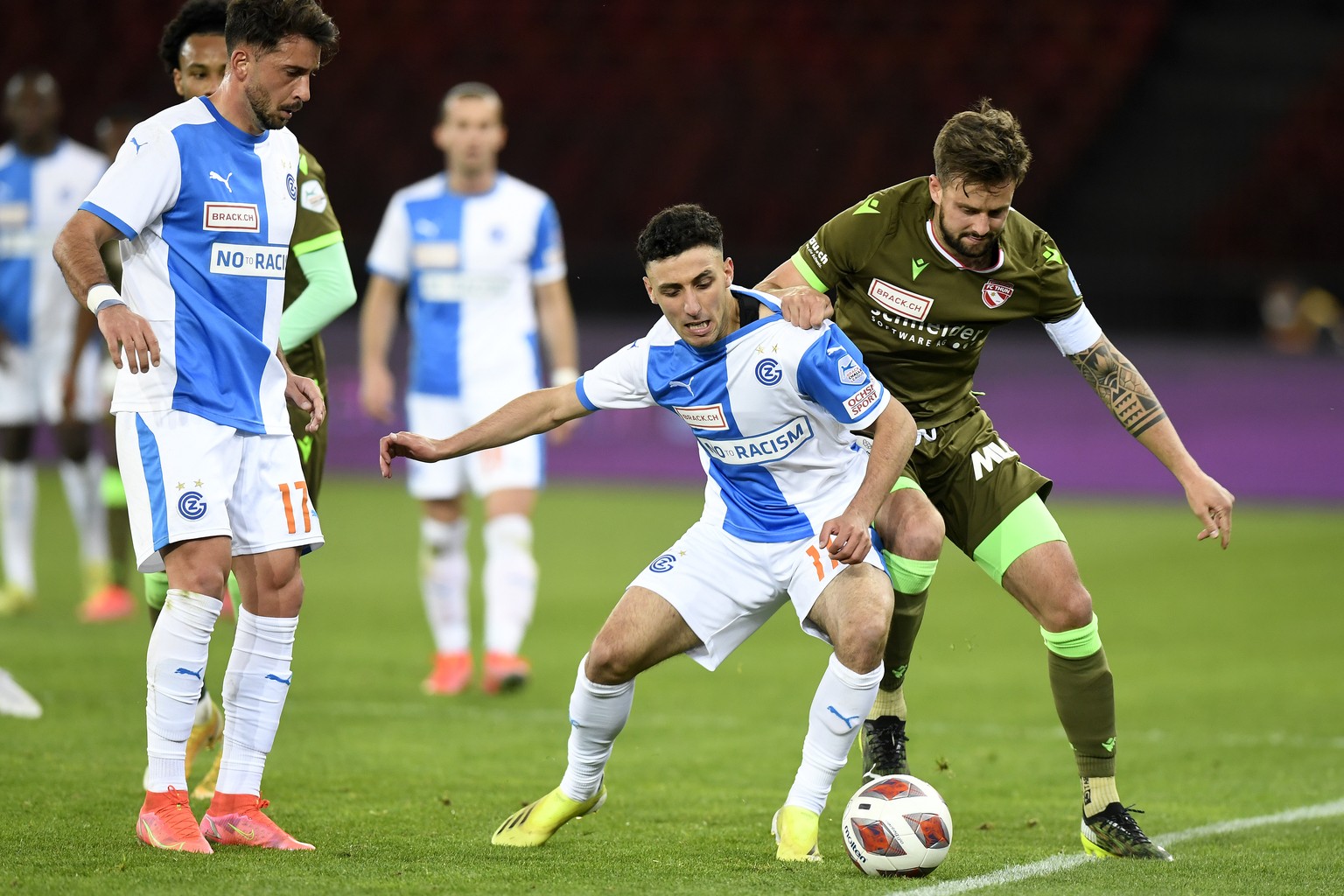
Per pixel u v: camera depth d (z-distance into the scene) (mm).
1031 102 78188
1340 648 32531
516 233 28406
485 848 15648
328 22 15102
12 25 79625
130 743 21281
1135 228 74500
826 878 14352
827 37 81750
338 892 13305
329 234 17906
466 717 25000
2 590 37188
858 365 15133
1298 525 51094
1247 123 77562
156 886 13297
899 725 17781
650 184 77312
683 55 81062
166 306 14898
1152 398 17094
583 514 53750
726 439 15648
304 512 15727
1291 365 58156
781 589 15828
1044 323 17531
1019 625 35812
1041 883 14375
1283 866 15383
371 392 29000
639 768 21531
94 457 35125
